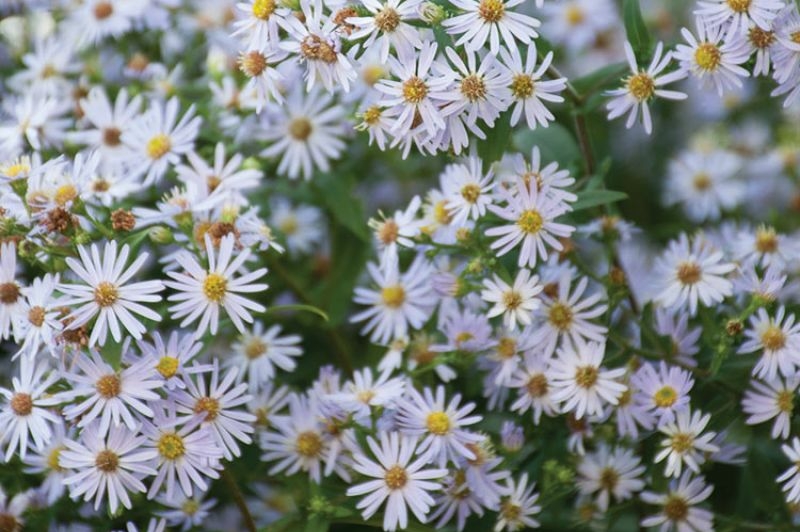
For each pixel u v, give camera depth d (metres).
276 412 0.64
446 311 0.63
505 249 0.59
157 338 0.58
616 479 0.61
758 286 0.60
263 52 0.60
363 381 0.62
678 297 0.63
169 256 0.61
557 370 0.60
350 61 0.59
